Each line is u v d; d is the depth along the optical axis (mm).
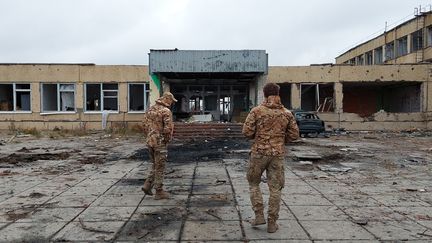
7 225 5016
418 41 31109
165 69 20016
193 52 19969
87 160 11422
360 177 8539
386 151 13711
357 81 26422
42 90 26219
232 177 8414
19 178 8453
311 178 8398
